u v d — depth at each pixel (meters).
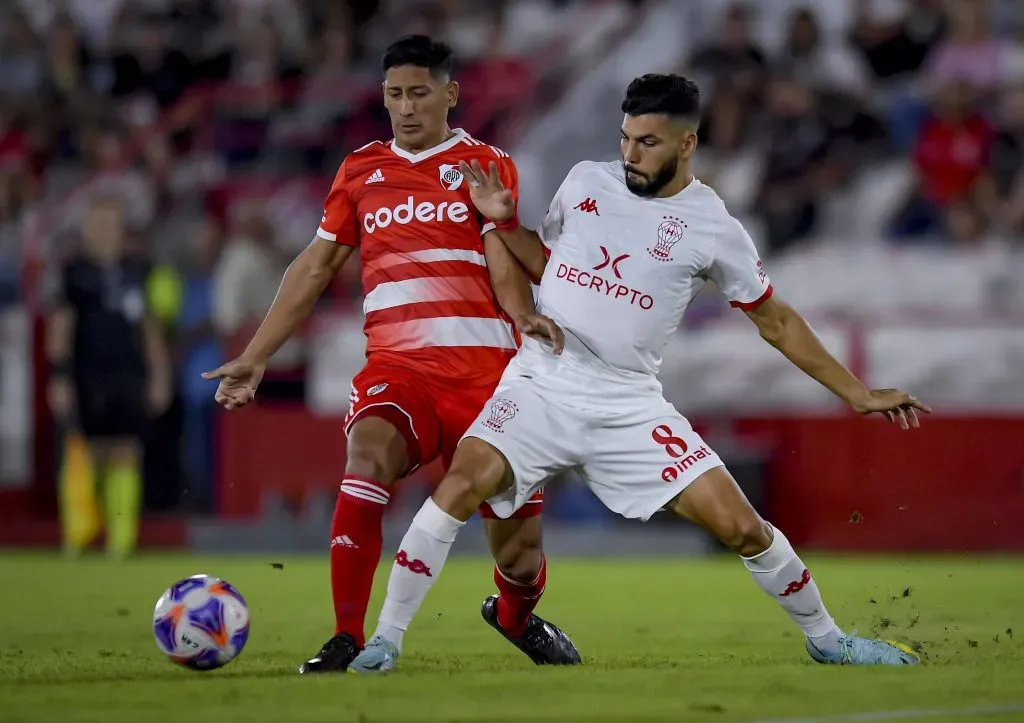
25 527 54.03
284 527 51.81
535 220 63.12
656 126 19.98
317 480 52.72
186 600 19.22
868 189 55.72
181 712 15.59
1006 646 23.22
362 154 21.64
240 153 66.25
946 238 53.81
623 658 22.05
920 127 57.66
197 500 53.22
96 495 50.00
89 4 75.88
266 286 54.84
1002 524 48.47
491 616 21.67
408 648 23.62
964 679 18.23
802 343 20.94
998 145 55.78
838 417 49.41
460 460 19.59
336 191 21.59
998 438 48.56
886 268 52.25
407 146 21.48
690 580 39.50
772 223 54.69
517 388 20.19
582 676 18.59
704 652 23.00
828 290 52.62
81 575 41.34
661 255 20.23
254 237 55.56
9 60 71.81
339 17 68.44
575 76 68.69
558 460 20.02
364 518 19.53
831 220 55.41
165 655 21.00
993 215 54.12
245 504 53.00
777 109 57.00
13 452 54.69
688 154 20.36
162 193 65.00
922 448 48.91
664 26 67.56
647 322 20.22
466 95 67.00
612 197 20.58
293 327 21.69
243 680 18.30
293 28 70.56
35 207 65.06
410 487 51.22
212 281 56.84
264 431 53.00
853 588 35.84
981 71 60.59
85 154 67.38
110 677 19.12
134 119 68.50
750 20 66.81
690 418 50.62
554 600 33.47
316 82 66.88
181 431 53.34
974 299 51.62
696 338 50.81
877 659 20.42
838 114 56.75
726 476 20.06
